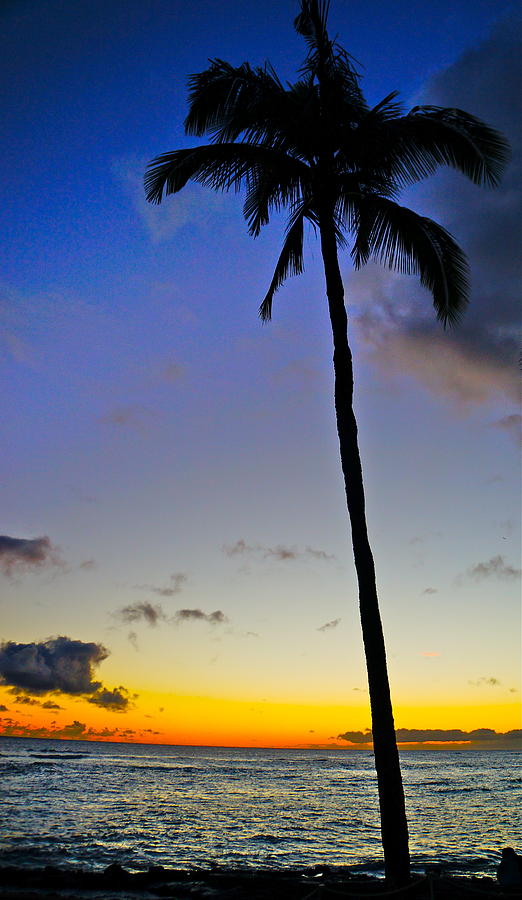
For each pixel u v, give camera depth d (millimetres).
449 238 12406
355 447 11016
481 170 12211
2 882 17125
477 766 131750
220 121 12938
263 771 97812
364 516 10703
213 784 64562
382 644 10094
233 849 26344
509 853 12406
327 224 12148
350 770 110312
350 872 20484
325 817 38312
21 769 72812
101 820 33719
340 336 11516
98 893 16234
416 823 34312
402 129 11953
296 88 12930
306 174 12477
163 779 69375
